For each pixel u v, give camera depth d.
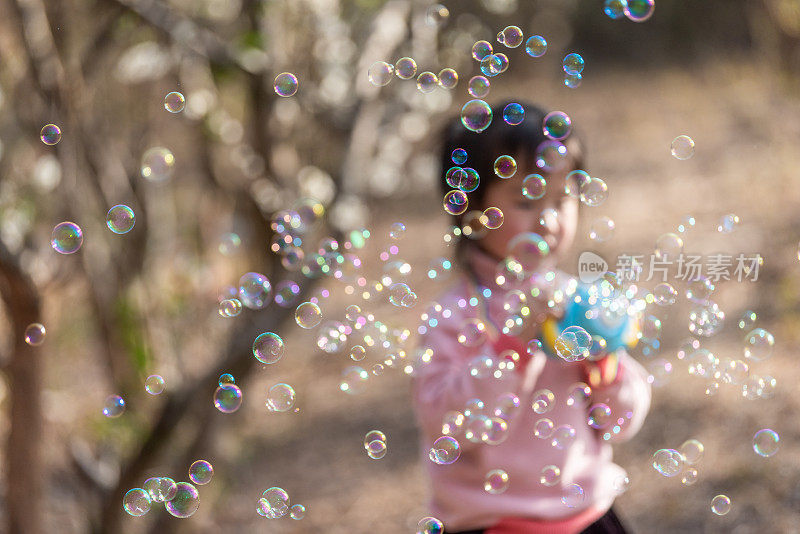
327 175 2.69
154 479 1.58
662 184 4.96
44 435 1.85
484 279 1.51
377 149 3.94
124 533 2.05
